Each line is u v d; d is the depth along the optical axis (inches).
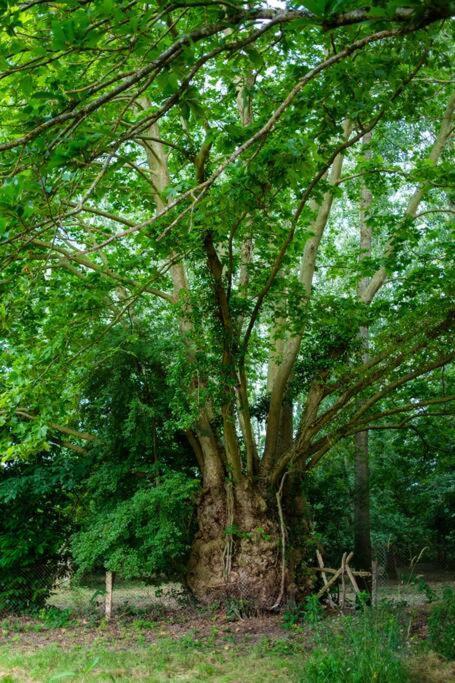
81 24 139.0
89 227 370.9
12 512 535.8
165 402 515.5
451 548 915.4
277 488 529.0
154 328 539.8
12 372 407.5
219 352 462.0
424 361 485.7
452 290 445.7
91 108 149.0
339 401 505.0
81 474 535.2
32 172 168.4
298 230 454.6
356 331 504.7
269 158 247.1
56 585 542.0
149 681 302.8
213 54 151.0
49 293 438.9
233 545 504.4
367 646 267.9
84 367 463.2
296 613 473.7
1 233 137.6
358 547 596.1
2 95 268.1
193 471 573.9
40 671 326.6
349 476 772.0
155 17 146.8
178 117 456.4
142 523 506.6
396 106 327.6
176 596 528.1
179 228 348.5
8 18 145.2
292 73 275.4
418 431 577.9
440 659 291.0
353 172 519.2
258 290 479.2
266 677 301.4
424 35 177.9
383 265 460.8
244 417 491.8
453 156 597.9
